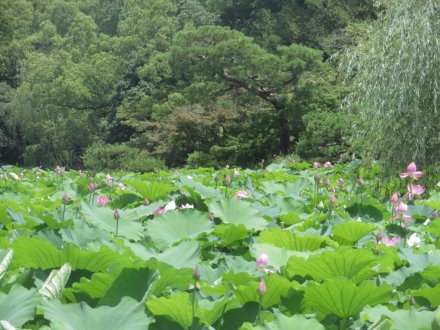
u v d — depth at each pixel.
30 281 2.71
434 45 10.30
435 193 6.19
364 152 10.71
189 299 2.31
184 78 32.31
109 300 2.50
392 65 10.67
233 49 23.16
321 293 2.53
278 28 33.47
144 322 2.24
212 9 39.34
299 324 2.24
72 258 2.81
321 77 23.95
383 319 2.23
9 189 7.22
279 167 11.52
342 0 32.44
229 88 24.97
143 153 27.28
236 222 4.55
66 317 2.25
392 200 4.44
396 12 10.83
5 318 2.30
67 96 32.59
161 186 6.00
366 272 2.90
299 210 5.46
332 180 9.06
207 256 3.68
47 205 5.60
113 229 4.23
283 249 3.33
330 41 31.17
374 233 4.32
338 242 4.05
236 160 25.06
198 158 25.02
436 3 10.63
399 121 10.44
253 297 2.60
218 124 26.56
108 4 49.47
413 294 2.69
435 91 10.14
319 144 18.95
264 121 24.61
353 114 12.72
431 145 10.64
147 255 3.22
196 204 5.90
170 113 27.11
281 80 23.47
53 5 46.41
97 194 6.41
